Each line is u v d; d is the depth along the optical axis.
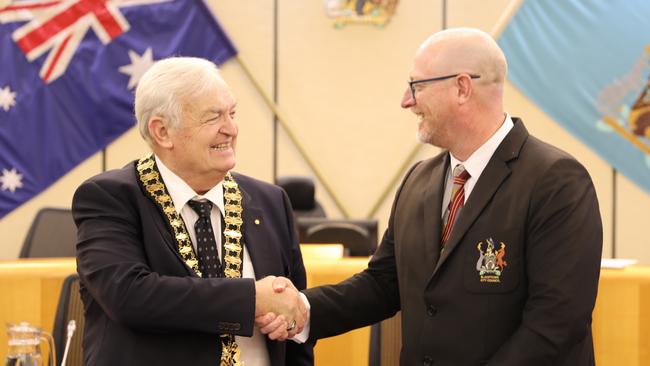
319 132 7.60
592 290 2.26
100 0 7.04
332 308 2.61
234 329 2.19
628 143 7.30
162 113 2.25
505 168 2.38
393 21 7.57
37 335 2.12
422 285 2.44
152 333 2.21
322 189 7.58
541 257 2.26
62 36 6.97
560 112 7.34
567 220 2.26
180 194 2.32
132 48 7.09
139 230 2.29
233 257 2.33
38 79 6.95
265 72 7.57
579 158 7.38
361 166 7.61
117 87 7.09
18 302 3.19
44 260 3.41
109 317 2.23
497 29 7.33
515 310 2.30
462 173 2.47
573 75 7.32
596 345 3.15
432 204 2.49
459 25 7.53
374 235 4.59
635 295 3.15
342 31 7.59
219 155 2.29
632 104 7.27
